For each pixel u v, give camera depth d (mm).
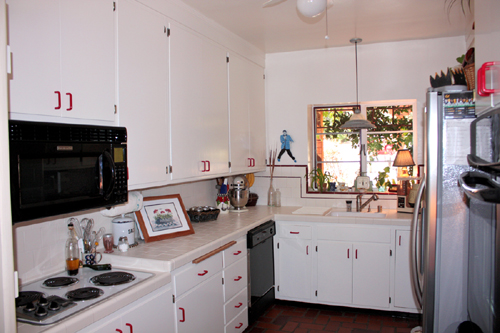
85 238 2197
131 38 2189
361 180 3912
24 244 1953
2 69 1269
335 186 4246
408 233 3318
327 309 3627
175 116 2607
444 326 1904
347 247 3484
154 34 2395
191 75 2809
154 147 2389
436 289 1898
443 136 1879
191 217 3250
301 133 4277
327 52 4152
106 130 1860
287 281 3689
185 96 2729
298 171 4293
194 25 2859
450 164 1871
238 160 3633
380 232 3395
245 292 3088
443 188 1882
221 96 3283
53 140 1575
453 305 1889
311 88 4227
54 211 1583
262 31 3457
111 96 2041
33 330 1412
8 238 1285
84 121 1867
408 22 3279
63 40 1741
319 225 3564
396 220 3330
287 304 3748
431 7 2914
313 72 4215
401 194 3730
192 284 2326
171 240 2625
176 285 2170
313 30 3457
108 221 2506
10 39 1498
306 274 3619
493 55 1168
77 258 2074
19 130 1438
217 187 3910
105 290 1805
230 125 3459
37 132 1507
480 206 1689
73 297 1689
